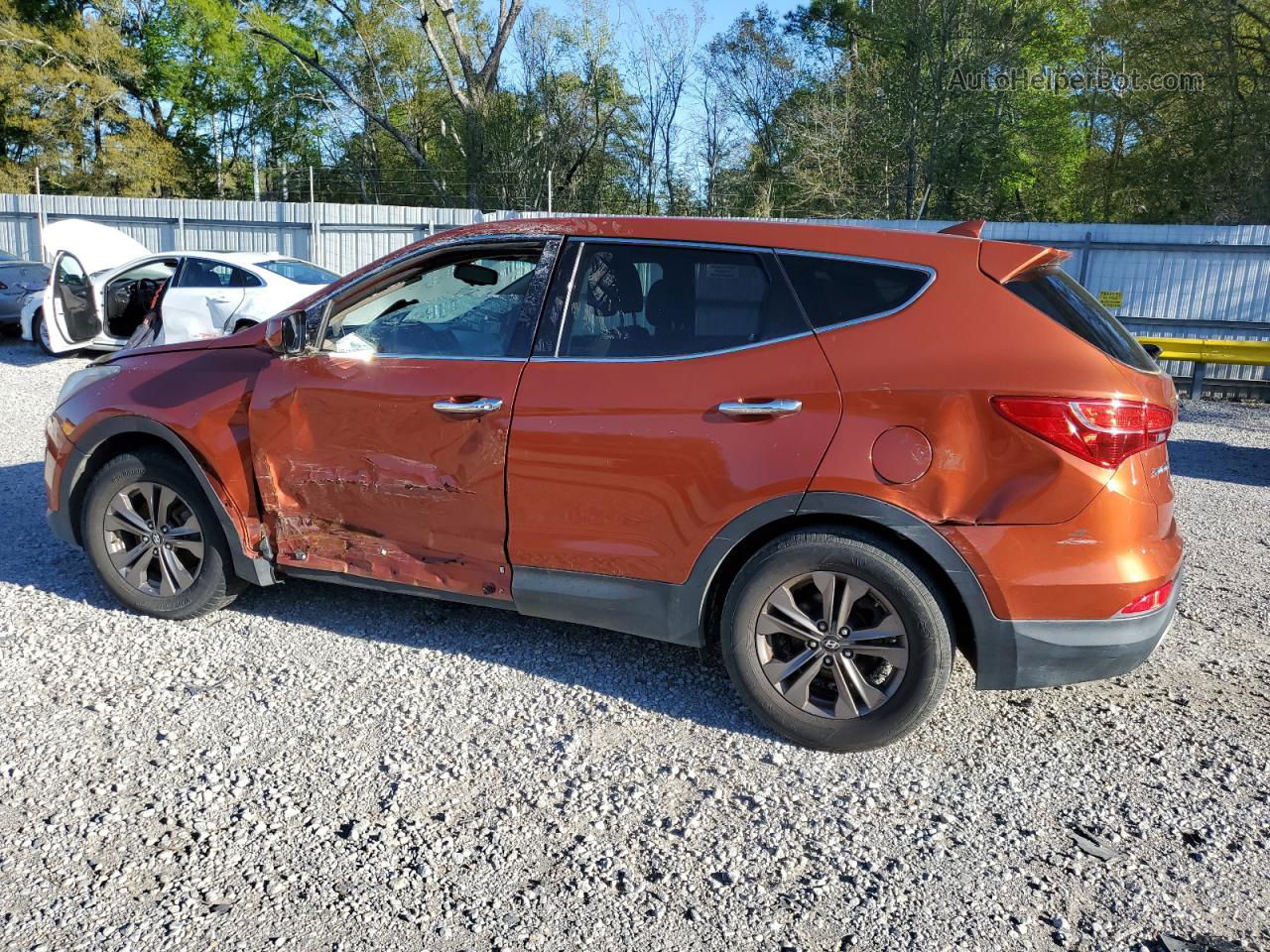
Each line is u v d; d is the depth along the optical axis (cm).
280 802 296
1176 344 1333
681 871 272
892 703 327
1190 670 418
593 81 3384
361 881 263
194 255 1188
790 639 342
